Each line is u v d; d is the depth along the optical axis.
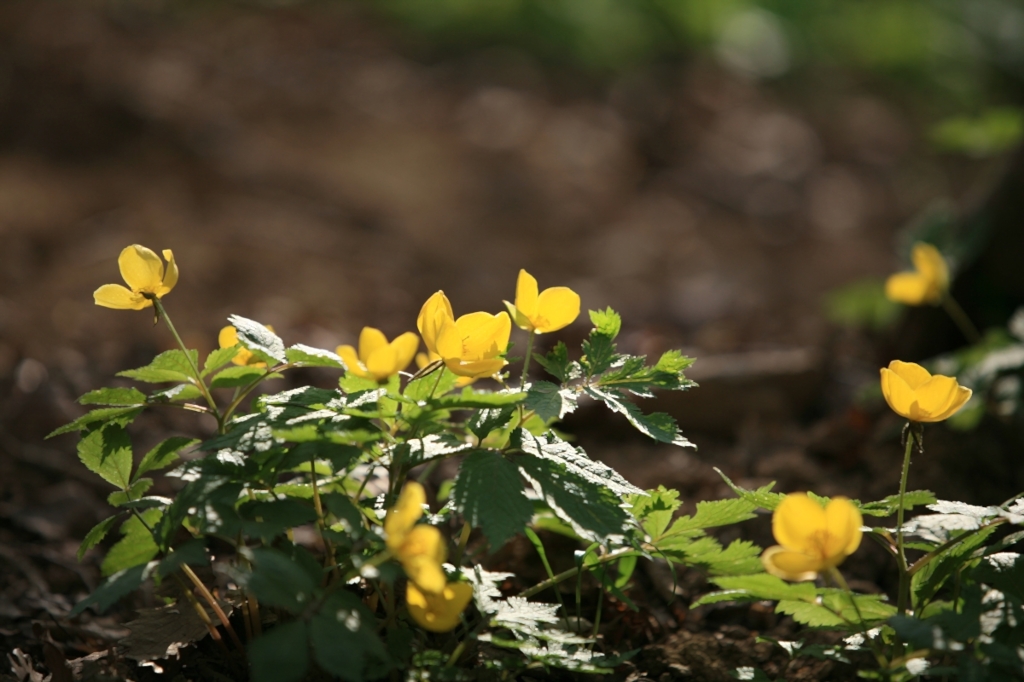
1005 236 4.95
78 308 6.19
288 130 10.48
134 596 3.32
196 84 10.88
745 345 6.23
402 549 2.01
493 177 10.24
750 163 11.40
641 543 2.61
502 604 2.37
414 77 12.46
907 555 3.40
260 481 2.42
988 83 14.20
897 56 14.83
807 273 8.61
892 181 11.56
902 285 4.24
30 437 4.37
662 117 12.23
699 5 14.54
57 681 2.74
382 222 8.79
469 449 2.36
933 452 4.09
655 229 9.50
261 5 13.62
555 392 2.34
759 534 3.65
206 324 6.18
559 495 2.26
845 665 2.87
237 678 2.62
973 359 4.31
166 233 7.79
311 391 2.43
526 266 8.35
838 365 5.61
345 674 1.91
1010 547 3.30
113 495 2.60
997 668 2.05
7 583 3.34
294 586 2.00
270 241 7.95
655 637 3.13
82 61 10.53
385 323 6.61
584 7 13.91
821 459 4.39
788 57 14.44
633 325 6.85
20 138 9.22
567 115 11.97
